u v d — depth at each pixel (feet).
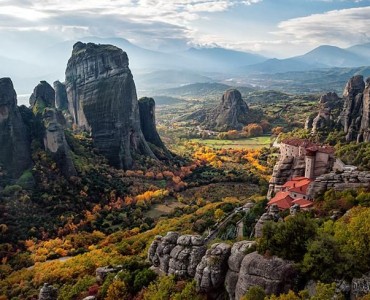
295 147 494.18
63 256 476.95
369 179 334.24
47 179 643.45
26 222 548.72
